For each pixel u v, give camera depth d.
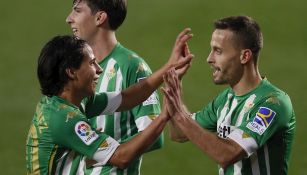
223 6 51.62
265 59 45.03
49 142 17.58
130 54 22.00
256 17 50.31
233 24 18.70
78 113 17.72
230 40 18.66
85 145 17.48
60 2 53.62
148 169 32.88
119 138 21.77
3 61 45.34
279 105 18.48
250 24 18.75
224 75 18.94
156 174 32.44
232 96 19.42
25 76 43.38
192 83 41.81
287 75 42.97
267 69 43.78
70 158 17.86
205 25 49.22
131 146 17.64
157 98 22.08
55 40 17.84
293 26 49.12
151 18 50.44
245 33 18.62
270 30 48.78
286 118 18.55
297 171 32.59
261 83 19.00
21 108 39.31
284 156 18.88
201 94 40.50
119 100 19.89
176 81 18.06
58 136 17.48
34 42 48.03
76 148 17.58
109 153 17.58
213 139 17.97
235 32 18.62
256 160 18.66
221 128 19.28
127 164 17.66
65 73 17.72
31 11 52.25
